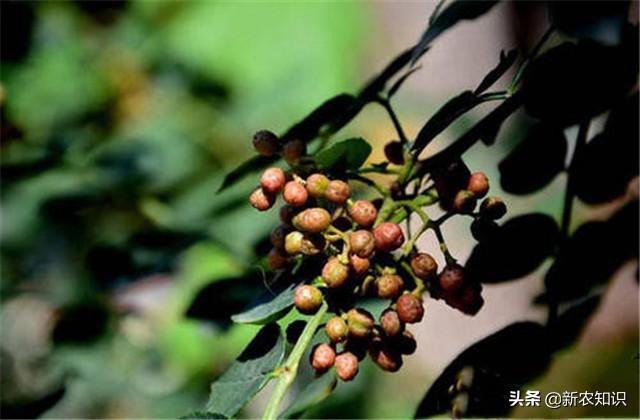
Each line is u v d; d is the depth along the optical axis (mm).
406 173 373
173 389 601
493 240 389
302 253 366
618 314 849
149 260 530
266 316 361
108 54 687
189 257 578
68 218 561
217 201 521
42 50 645
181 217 548
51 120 640
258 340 365
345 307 365
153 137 593
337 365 361
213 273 577
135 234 532
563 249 404
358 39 793
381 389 693
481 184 370
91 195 550
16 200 566
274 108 664
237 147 662
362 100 390
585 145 402
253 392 358
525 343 387
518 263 399
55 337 550
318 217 361
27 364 708
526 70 378
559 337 408
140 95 694
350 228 367
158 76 699
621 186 405
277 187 366
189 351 590
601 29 339
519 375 388
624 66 387
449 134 604
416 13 840
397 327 360
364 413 643
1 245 580
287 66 735
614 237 406
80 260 571
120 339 567
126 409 590
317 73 759
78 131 641
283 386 357
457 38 864
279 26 764
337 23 782
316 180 365
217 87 706
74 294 554
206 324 457
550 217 401
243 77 748
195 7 732
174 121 669
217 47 740
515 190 409
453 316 909
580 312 409
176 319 581
